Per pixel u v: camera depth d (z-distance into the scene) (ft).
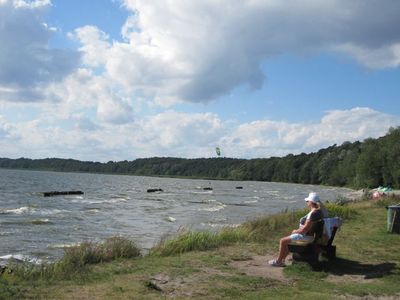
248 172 636.89
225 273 32.24
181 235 45.73
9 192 208.54
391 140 303.89
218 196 238.27
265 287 28.78
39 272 31.19
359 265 35.91
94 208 140.97
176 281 29.50
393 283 30.53
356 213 72.38
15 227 89.25
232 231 49.19
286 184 509.35
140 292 26.35
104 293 25.89
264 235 49.88
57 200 173.06
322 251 35.86
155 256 39.01
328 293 27.66
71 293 25.79
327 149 544.62
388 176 297.33
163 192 270.67
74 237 77.46
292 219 63.62
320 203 34.96
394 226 52.03
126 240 42.52
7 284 27.45
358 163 327.06
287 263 36.45
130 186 347.15
